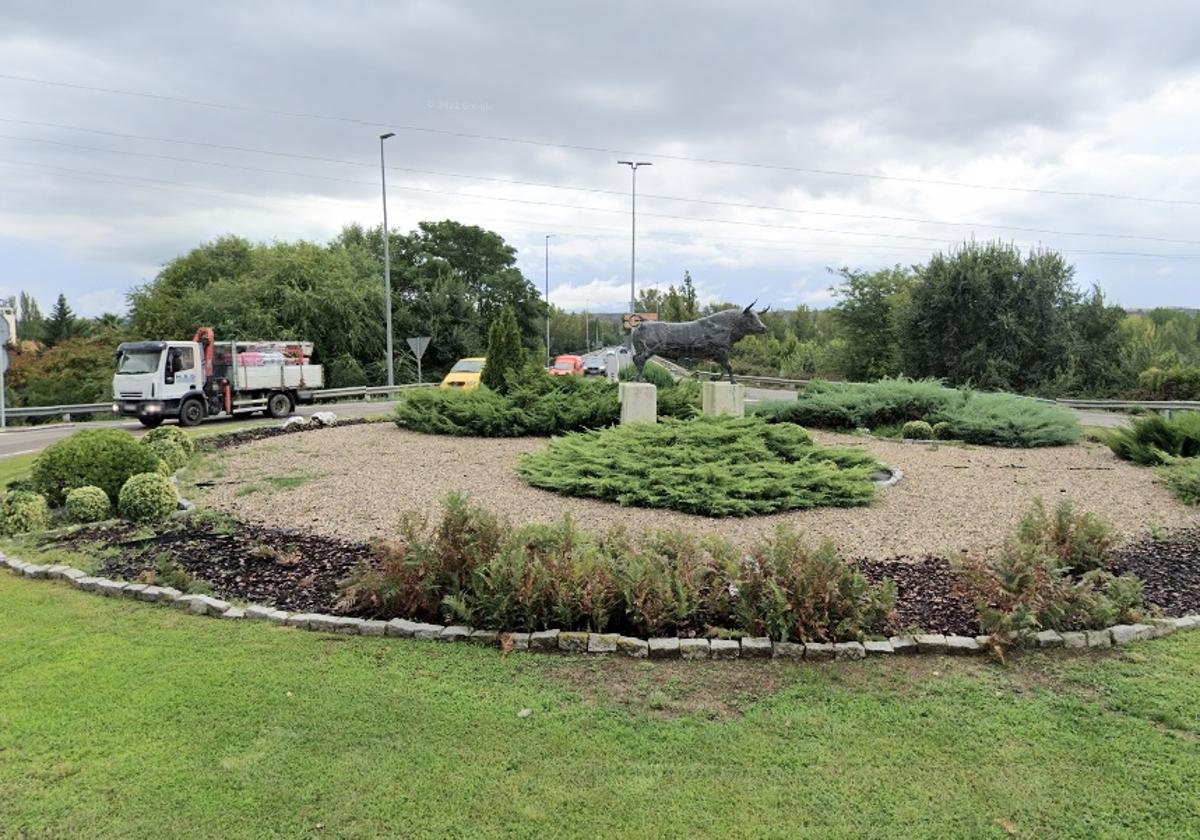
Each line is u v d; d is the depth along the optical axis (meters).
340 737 3.28
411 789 2.92
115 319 46.66
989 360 29.36
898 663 4.06
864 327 40.12
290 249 36.97
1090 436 13.67
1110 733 3.33
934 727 3.38
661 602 4.37
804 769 3.06
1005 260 30.06
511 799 2.86
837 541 6.38
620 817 2.76
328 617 4.59
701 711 3.53
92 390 28.95
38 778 2.99
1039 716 3.49
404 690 3.72
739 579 4.46
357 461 10.41
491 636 4.32
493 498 7.99
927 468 10.28
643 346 13.32
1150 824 2.72
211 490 8.47
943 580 5.30
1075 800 2.87
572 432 11.98
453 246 52.59
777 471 8.16
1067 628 4.39
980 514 7.46
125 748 3.20
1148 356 28.41
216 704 3.57
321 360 34.22
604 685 3.79
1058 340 29.38
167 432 10.66
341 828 2.69
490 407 13.17
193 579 5.31
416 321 41.50
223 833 2.67
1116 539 5.69
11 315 20.56
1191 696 3.67
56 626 4.59
